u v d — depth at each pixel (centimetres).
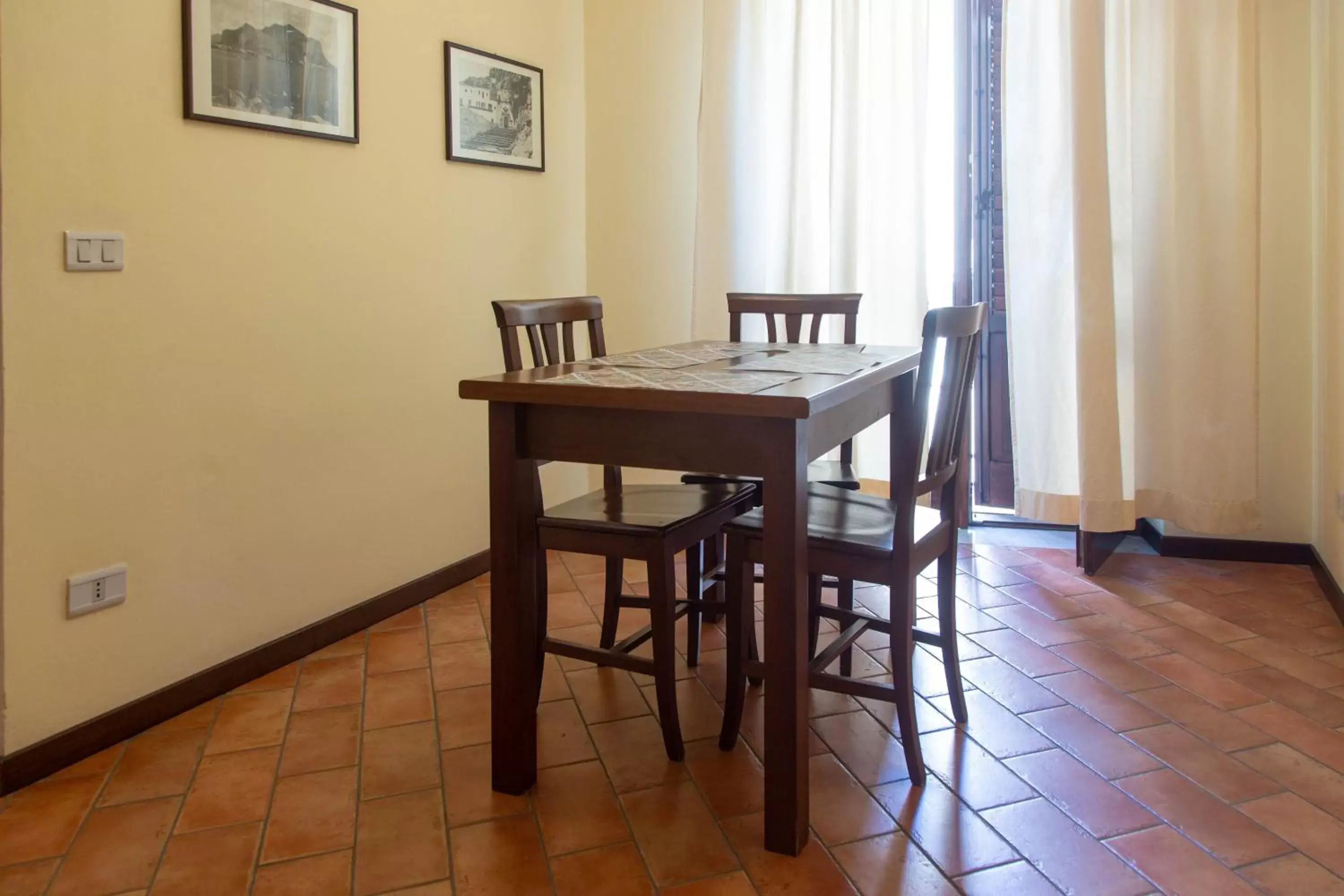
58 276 212
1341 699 246
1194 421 344
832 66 366
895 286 374
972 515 428
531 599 204
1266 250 349
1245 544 364
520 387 190
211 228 248
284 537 276
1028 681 260
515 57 364
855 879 176
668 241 410
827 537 208
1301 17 337
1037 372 362
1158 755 219
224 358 254
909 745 204
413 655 283
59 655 217
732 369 217
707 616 305
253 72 256
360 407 301
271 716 243
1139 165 346
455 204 337
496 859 183
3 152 200
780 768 182
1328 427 328
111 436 226
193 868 179
